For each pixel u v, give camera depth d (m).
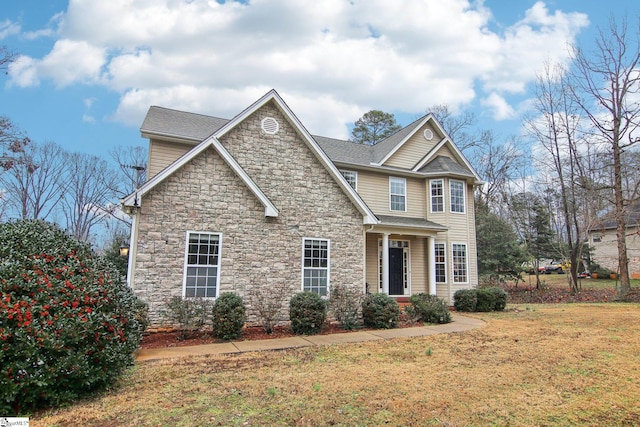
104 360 4.81
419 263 16.56
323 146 16.97
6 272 4.39
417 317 11.11
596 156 20.70
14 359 4.12
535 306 15.13
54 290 4.61
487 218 22.77
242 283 10.28
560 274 34.31
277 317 9.96
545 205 25.55
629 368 6.03
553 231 23.38
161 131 12.65
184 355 7.14
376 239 15.85
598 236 31.22
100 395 4.92
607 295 18.56
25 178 30.06
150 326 9.13
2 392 4.02
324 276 11.45
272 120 11.51
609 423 4.08
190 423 4.08
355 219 12.27
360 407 4.51
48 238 5.41
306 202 11.53
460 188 17.19
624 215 19.45
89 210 33.97
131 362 5.52
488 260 21.23
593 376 5.65
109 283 5.38
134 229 9.31
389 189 16.75
